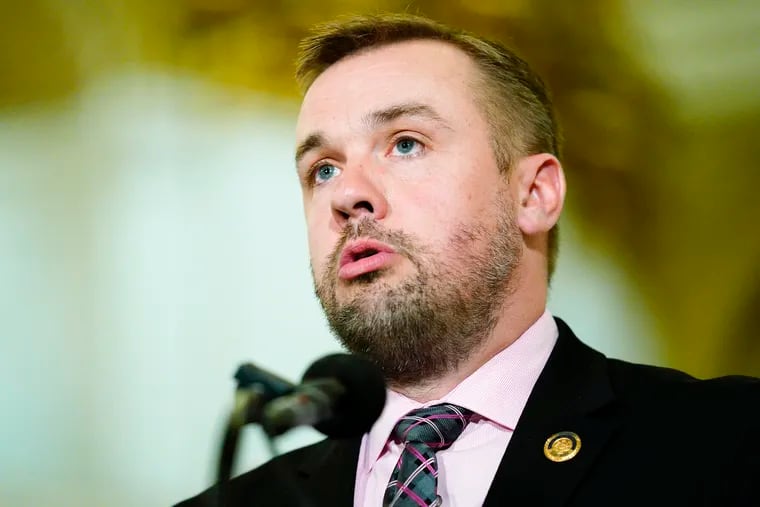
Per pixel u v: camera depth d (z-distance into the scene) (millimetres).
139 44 12977
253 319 12312
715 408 4059
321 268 4602
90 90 12977
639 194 13945
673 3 13328
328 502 4461
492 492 3973
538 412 4254
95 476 12023
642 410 4160
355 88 4766
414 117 4629
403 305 4355
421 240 4406
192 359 12242
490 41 5172
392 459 4434
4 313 12359
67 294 12492
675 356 13836
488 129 4773
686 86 13734
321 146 4762
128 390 12172
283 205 12766
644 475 3883
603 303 13836
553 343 4699
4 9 12836
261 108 13039
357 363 3203
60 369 12273
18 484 11914
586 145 13844
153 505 11914
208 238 12609
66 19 12898
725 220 13898
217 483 3014
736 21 13367
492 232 4605
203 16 12961
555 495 3879
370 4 12906
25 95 12906
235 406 3078
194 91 13023
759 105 13609
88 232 12641
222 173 12836
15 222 12578
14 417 12148
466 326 4465
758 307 13820
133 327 12352
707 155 13859
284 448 9305
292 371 12086
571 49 13539
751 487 3746
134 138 12773
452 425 4332
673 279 13930
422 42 4977
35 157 12758
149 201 12789
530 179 4918
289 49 12984
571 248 13789
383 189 4516
